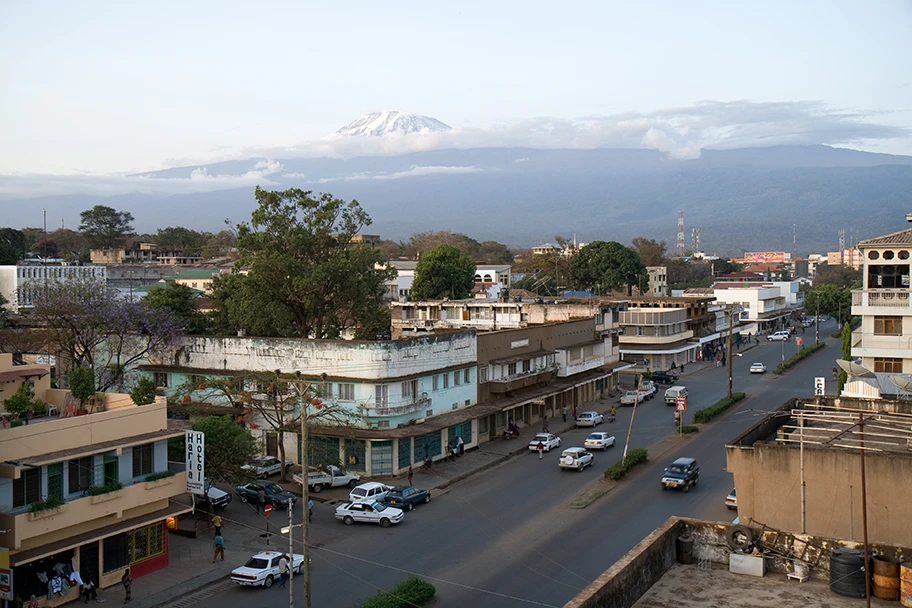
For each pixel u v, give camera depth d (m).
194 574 37.94
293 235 71.25
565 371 78.81
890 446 27.39
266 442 59.12
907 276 60.84
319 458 57.19
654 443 66.81
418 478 55.34
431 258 129.25
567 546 41.50
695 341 119.81
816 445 26.55
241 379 54.84
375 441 55.09
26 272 101.12
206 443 46.53
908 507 24.34
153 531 38.62
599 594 15.54
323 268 68.06
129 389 64.44
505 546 41.69
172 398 59.75
